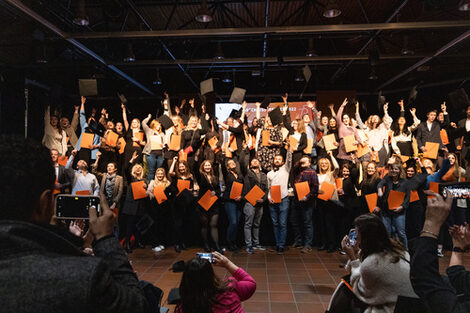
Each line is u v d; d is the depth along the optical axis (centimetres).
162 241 646
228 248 631
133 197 602
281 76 1376
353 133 719
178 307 184
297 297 395
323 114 1210
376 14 934
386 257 179
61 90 1016
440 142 745
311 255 588
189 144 705
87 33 770
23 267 63
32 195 75
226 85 1395
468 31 779
